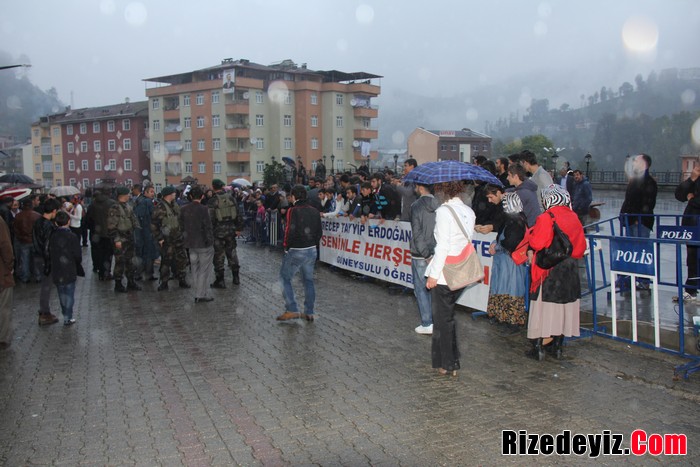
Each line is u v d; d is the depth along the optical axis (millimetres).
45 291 8148
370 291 10164
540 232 5711
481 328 7387
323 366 6055
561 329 5914
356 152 73188
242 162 68438
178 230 10805
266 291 10430
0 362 6438
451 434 4371
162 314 8734
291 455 4066
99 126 81125
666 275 9438
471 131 86562
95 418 4781
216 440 4324
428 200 7023
